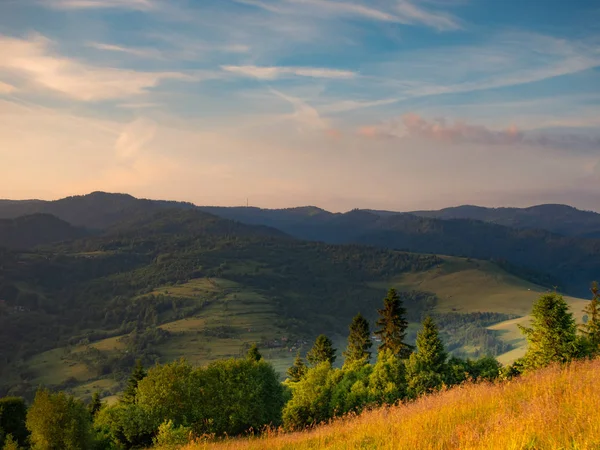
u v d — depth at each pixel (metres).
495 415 10.30
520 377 15.97
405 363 46.22
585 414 8.85
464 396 13.59
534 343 35.59
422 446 9.42
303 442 13.48
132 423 40.97
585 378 12.36
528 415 9.41
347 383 43.62
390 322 65.69
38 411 38.72
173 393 40.75
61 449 38.84
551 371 14.87
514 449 7.93
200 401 41.38
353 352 76.69
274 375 49.69
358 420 14.77
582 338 34.88
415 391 41.16
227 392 41.94
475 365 47.84
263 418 42.94
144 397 41.88
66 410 39.41
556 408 9.61
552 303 34.88
